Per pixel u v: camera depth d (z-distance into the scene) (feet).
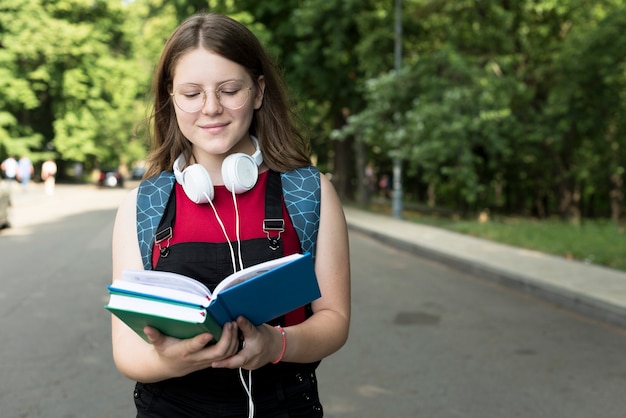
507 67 67.36
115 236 5.46
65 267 34.35
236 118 5.19
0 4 130.11
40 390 15.51
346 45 89.76
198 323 4.21
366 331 21.36
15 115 142.41
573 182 74.90
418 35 83.82
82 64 138.62
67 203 90.94
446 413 14.17
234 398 5.14
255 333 4.50
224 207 5.18
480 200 79.15
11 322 22.20
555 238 43.24
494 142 63.00
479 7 68.33
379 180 181.57
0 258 37.55
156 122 5.62
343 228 5.44
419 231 54.24
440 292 28.81
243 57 5.18
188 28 5.17
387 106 70.59
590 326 22.54
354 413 14.14
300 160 5.55
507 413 14.23
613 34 61.52
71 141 140.77
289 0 91.04
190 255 5.06
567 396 15.33
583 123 67.41
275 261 4.42
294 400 5.30
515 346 19.70
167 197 5.27
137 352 4.89
